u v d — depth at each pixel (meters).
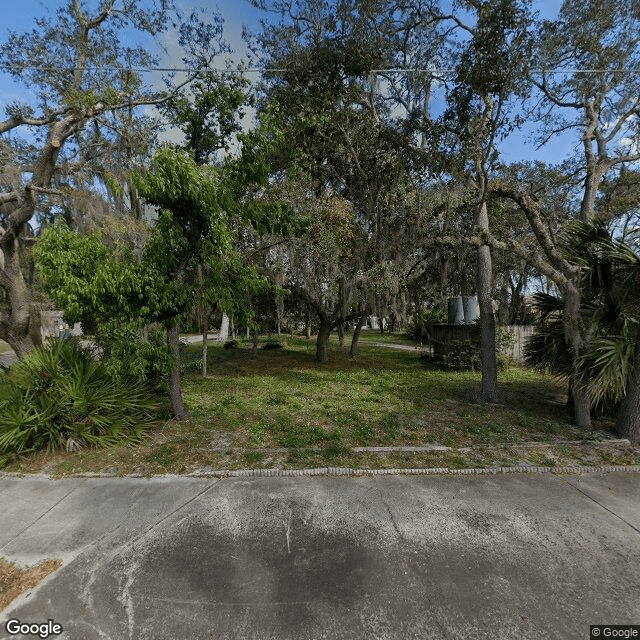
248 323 6.21
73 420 5.16
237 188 5.68
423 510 3.65
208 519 3.49
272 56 9.58
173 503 3.78
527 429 6.08
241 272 5.98
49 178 8.38
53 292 4.71
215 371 11.89
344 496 3.92
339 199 10.34
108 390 5.49
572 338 5.91
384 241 10.48
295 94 8.95
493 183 6.73
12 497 3.91
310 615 2.41
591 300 6.37
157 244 5.37
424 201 9.92
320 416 6.82
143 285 4.98
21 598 2.54
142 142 9.12
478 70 6.07
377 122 9.68
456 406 7.59
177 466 4.60
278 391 8.95
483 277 7.73
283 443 5.34
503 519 3.49
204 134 5.97
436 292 13.70
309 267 11.27
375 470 4.48
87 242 4.98
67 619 2.38
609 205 11.75
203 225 5.54
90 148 10.48
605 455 4.98
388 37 8.98
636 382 5.51
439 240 6.62
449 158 7.26
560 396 8.64
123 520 3.48
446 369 12.37
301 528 3.35
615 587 2.63
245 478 4.32
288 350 17.91
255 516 3.54
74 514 3.58
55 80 8.58
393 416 6.81
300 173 9.23
